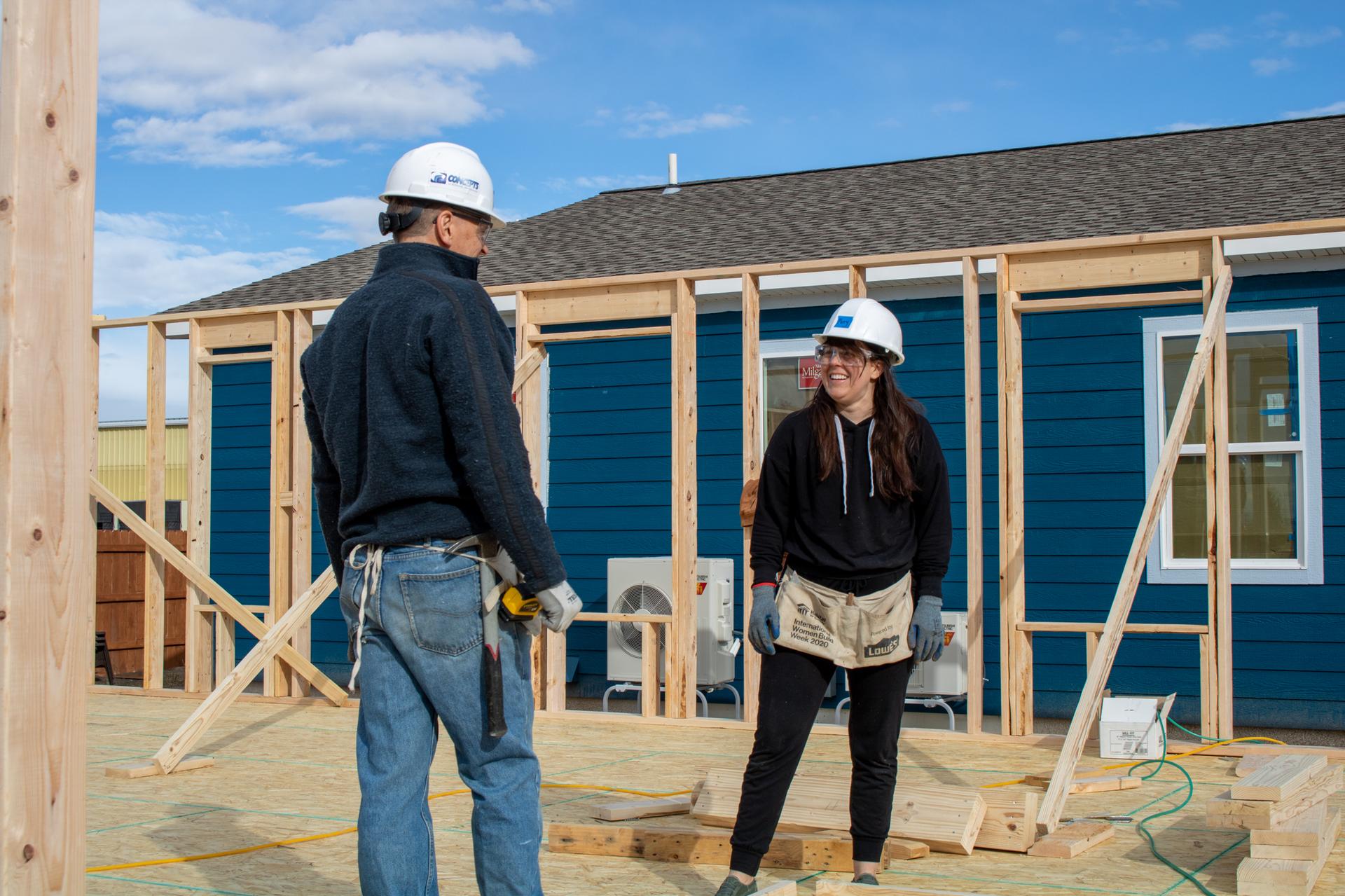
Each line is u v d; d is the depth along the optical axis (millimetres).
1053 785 4281
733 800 4199
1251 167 9602
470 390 2426
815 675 3332
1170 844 4133
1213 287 6227
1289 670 7895
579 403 9703
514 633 2580
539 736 6691
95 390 8828
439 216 2697
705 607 8383
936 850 4023
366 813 2525
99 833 4359
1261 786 3609
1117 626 4812
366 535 2555
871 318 3342
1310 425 7887
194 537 8617
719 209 11555
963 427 8641
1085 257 6547
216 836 4297
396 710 2555
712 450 9273
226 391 11047
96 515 10805
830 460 3285
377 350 2516
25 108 2186
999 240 8633
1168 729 8062
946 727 8367
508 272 10352
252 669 6047
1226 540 6156
